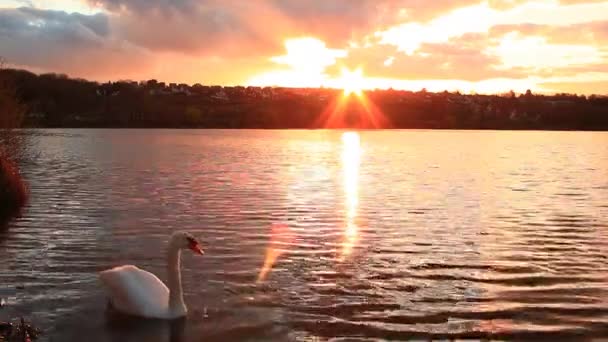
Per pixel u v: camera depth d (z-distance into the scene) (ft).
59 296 40.45
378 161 169.68
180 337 34.14
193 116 526.16
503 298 40.98
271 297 40.83
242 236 59.72
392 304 39.65
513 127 580.30
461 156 193.77
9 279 44.01
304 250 54.13
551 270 48.08
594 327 35.96
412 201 85.40
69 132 383.86
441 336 34.47
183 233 37.91
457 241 58.59
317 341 33.63
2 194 76.18
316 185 105.19
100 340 33.68
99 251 52.85
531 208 79.30
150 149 215.51
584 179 117.91
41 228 62.34
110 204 79.05
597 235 61.72
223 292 41.83
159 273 46.39
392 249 55.01
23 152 158.40
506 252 54.13
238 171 132.05
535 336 34.65
